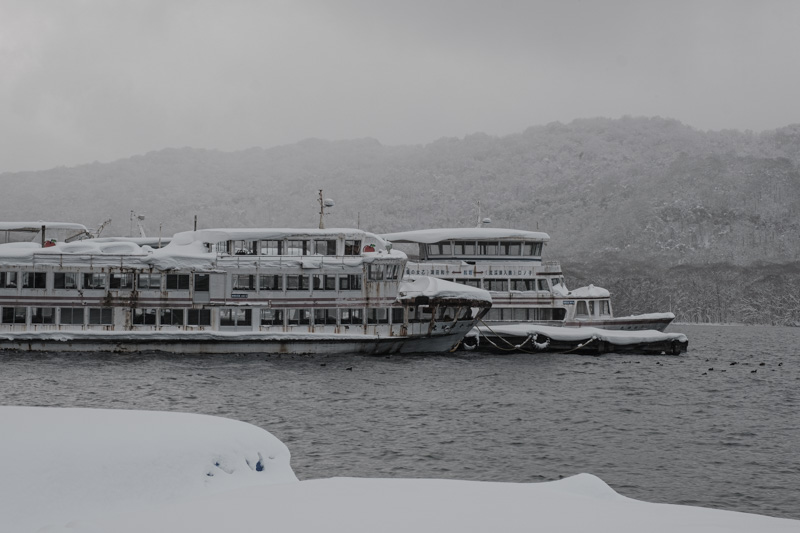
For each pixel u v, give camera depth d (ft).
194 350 244.22
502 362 254.06
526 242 312.29
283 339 244.63
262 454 81.51
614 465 122.93
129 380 194.59
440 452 127.95
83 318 242.37
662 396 192.13
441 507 68.59
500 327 282.56
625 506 71.51
